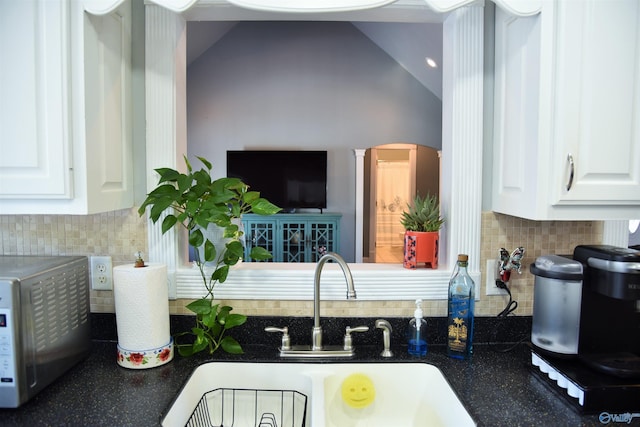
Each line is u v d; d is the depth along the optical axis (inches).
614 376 40.9
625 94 43.5
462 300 50.9
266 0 43.8
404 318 55.3
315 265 58.9
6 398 38.9
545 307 45.8
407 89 203.6
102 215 55.0
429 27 141.9
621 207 45.2
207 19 55.9
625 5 42.9
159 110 53.7
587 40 43.0
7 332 38.7
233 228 49.6
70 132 43.1
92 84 44.6
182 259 56.6
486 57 54.0
